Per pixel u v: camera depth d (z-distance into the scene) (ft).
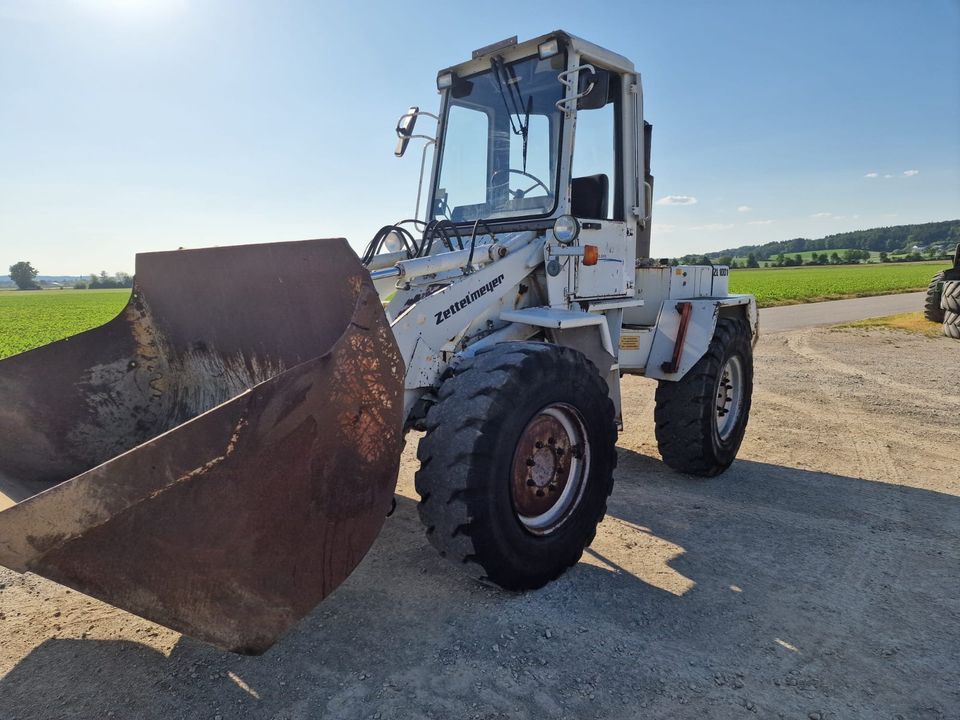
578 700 7.48
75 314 114.01
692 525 12.70
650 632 8.87
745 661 8.25
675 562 11.05
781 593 10.00
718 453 15.39
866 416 21.49
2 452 10.11
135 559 6.32
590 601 9.67
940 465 16.42
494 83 13.50
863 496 14.29
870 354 35.24
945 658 8.36
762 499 14.17
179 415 11.66
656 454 17.78
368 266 11.84
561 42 12.00
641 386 28.53
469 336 11.14
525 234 12.36
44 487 10.02
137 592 6.42
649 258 16.22
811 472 16.06
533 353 9.48
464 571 10.11
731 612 9.42
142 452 6.13
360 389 7.52
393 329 9.78
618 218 13.88
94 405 11.27
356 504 7.66
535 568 9.68
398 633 8.81
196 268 10.93
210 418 6.41
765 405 23.25
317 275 8.94
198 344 11.26
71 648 8.59
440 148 14.69
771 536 12.16
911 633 8.93
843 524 12.73
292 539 7.16
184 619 6.70
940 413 21.74
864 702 7.50
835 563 11.02
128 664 8.23
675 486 15.08
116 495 6.07
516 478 9.54
